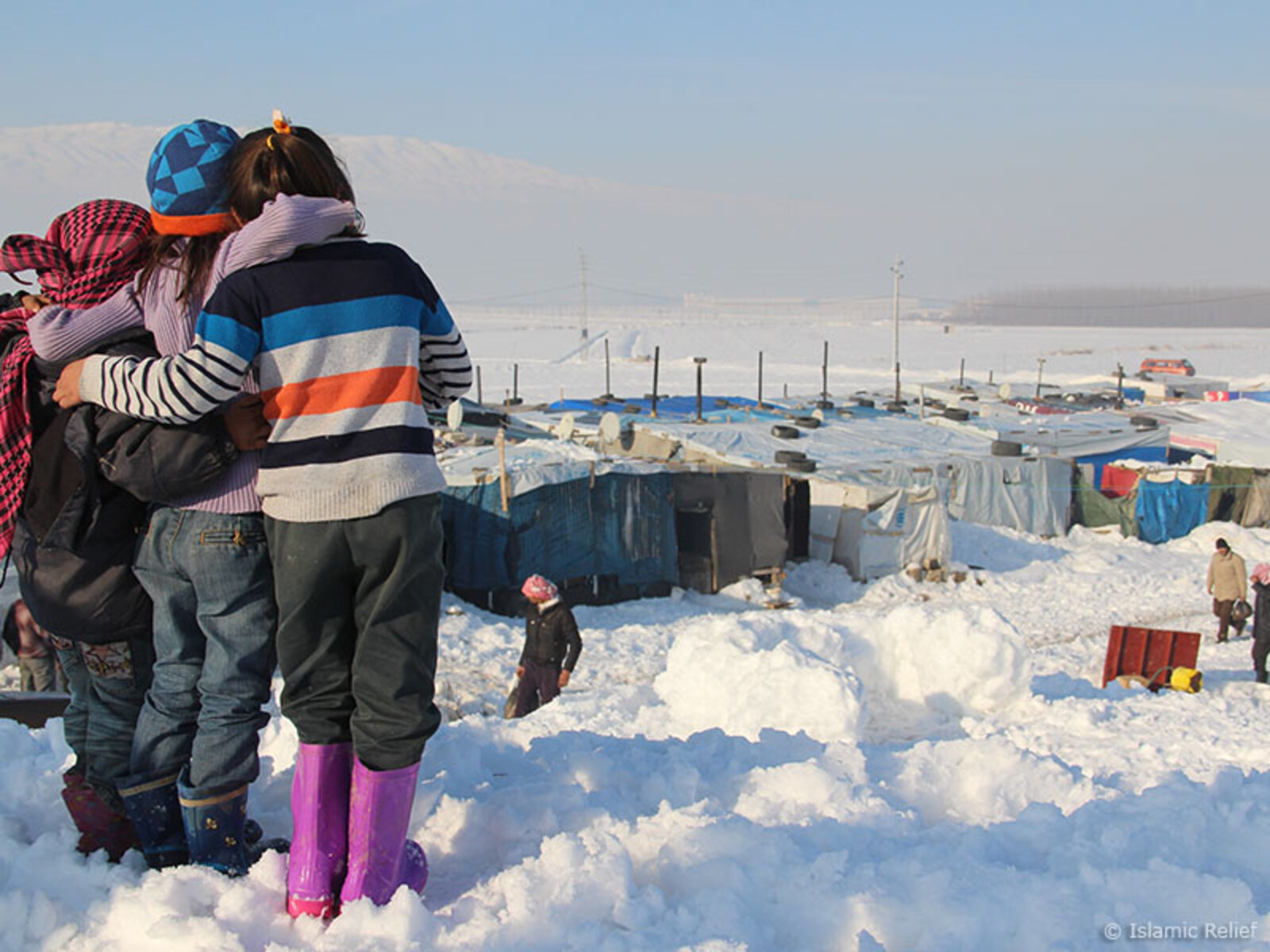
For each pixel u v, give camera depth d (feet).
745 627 32.32
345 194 8.87
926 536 80.12
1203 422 127.24
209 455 8.27
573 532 69.56
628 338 479.00
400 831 8.56
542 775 12.21
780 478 75.25
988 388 189.26
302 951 7.84
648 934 8.07
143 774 9.14
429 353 9.11
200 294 8.67
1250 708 33.12
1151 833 9.95
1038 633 67.77
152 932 8.01
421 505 8.30
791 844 9.57
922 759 13.25
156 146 8.68
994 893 8.64
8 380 8.78
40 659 37.78
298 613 8.32
